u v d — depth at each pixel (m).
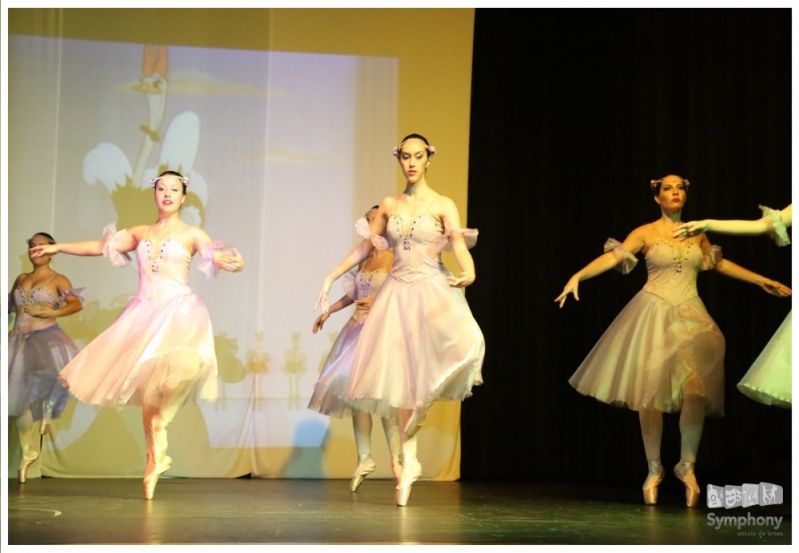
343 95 6.72
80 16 6.54
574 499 5.21
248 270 6.55
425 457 6.45
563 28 6.65
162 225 5.22
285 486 5.83
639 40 6.41
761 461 5.88
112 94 6.54
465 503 4.97
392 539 3.69
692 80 6.21
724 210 6.05
